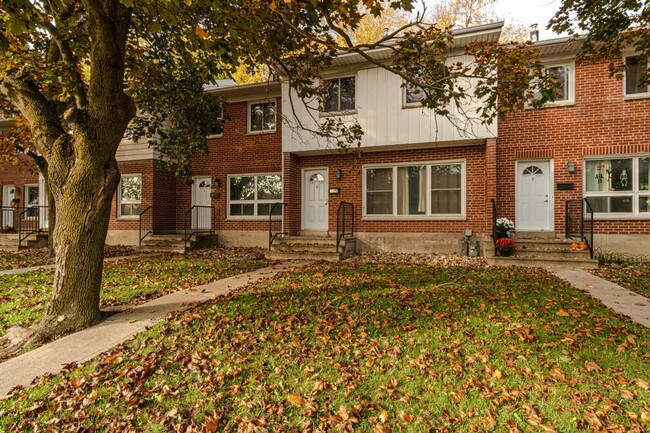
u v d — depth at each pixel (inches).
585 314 180.9
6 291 251.8
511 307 191.2
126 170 547.8
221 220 533.3
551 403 109.3
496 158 406.9
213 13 166.2
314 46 244.1
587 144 382.9
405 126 411.8
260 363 139.7
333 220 463.8
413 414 107.4
